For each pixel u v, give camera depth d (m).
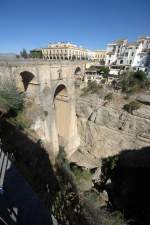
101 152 42.91
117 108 39.75
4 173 13.66
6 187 12.33
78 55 98.31
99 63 76.00
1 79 25.39
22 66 28.17
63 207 17.09
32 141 24.94
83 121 46.59
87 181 33.09
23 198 12.20
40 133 32.28
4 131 21.08
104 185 34.00
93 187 32.78
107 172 37.34
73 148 46.47
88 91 46.88
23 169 16.81
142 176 33.47
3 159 15.41
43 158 25.19
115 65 65.06
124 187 31.73
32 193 13.34
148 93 37.75
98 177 36.53
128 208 27.45
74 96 47.59
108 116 41.03
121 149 39.06
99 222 20.84
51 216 12.73
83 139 47.88
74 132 47.41
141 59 61.59
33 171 18.97
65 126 46.25
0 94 25.08
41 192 15.77
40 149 26.03
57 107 47.19
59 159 37.00
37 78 31.59
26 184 13.90
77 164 41.28
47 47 99.50
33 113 30.33
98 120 42.75
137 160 36.44
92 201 25.41
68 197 21.48
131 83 41.28
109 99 41.69
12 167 14.88
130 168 36.41
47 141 34.69
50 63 34.59
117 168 37.09
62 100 45.41
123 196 30.03
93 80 48.25
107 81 46.25
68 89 43.94
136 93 39.09
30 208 11.70
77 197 23.05
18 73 27.92
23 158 19.69
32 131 28.95
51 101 36.41
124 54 65.38
